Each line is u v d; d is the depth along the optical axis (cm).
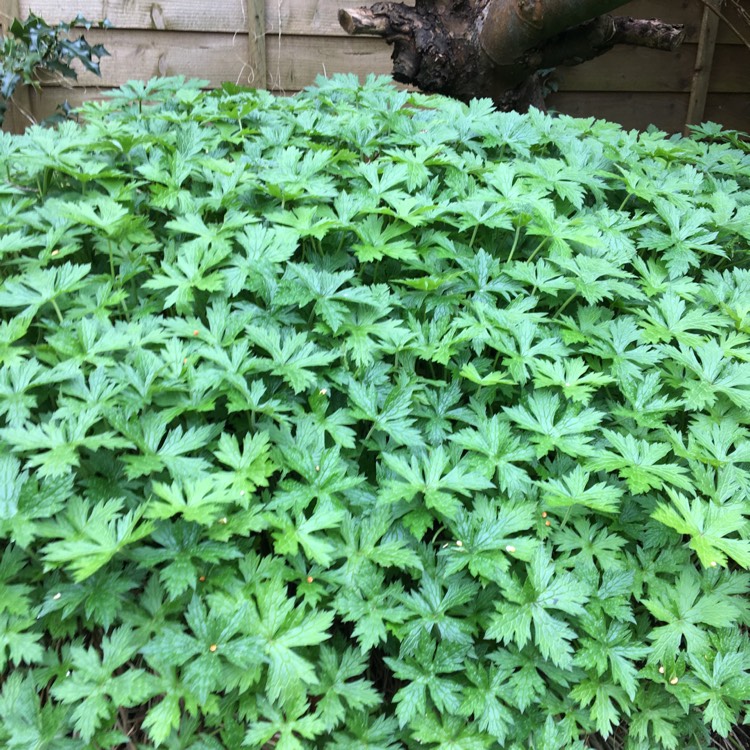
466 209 225
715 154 325
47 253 200
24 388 161
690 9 543
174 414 164
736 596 181
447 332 201
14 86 398
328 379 193
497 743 152
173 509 139
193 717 142
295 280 199
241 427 182
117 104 299
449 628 155
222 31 476
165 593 150
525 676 155
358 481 164
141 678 137
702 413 207
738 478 179
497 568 159
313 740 141
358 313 201
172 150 243
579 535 177
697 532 161
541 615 154
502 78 389
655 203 248
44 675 141
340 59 501
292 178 227
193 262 200
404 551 159
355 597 154
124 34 464
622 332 210
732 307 229
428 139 262
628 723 174
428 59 379
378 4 376
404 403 181
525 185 243
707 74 561
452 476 166
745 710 185
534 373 192
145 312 198
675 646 162
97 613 139
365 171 233
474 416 190
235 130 265
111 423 156
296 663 137
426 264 219
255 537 166
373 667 171
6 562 143
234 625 138
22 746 128
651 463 175
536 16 331
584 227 225
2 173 233
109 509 144
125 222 212
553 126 299
